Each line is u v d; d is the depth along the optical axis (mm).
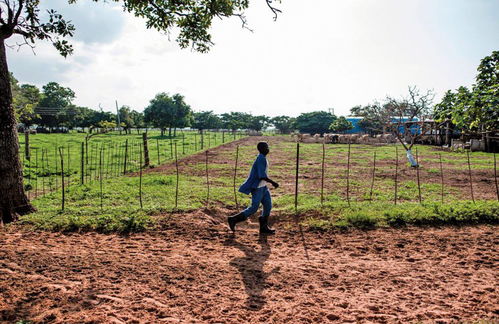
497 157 21750
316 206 7895
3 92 7223
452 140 30641
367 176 14336
